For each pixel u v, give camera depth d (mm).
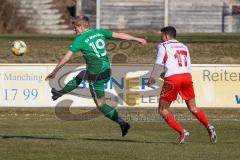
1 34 94750
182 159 32906
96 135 42781
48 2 104500
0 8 99562
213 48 75125
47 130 45312
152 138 41312
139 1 108000
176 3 108625
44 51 74312
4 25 99250
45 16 101688
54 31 99750
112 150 35594
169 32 37531
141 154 34312
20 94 55844
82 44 37594
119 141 39594
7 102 55938
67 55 37500
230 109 55906
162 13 107625
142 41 38438
